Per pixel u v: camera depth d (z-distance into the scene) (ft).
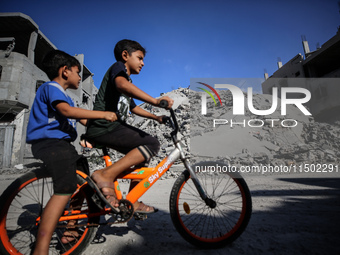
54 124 4.51
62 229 6.02
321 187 11.43
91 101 72.43
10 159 38.27
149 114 5.78
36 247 3.92
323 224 5.94
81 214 5.00
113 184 4.82
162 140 30.91
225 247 4.90
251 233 5.55
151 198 10.21
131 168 5.19
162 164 5.20
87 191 5.04
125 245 5.18
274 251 4.57
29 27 46.29
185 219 6.57
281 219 6.48
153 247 5.03
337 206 7.67
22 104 39.06
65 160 4.38
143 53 5.54
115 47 5.52
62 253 4.95
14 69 38.88
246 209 5.16
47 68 4.89
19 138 39.14
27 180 4.69
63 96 4.43
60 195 4.23
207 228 5.84
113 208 4.65
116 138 4.91
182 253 4.70
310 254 4.38
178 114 43.42
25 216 7.10
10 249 4.55
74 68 5.06
